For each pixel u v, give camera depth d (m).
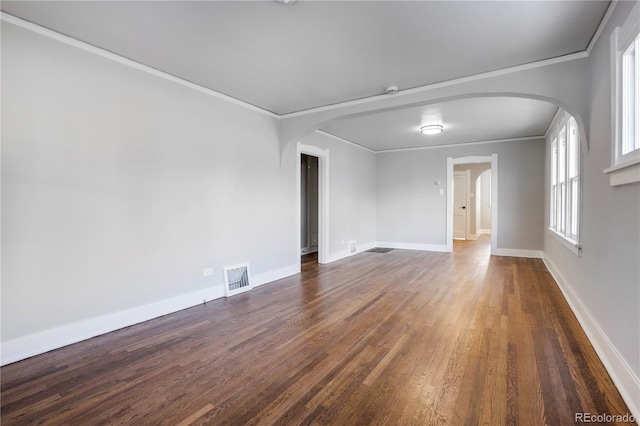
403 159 7.70
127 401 1.87
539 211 6.34
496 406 1.80
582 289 2.99
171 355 2.43
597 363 2.26
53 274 2.51
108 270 2.85
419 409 1.78
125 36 2.56
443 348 2.51
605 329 2.29
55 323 2.53
